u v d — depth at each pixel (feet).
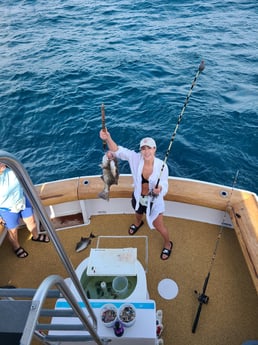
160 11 52.54
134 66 34.91
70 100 29.43
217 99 28.58
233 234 13.25
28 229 13.41
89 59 36.86
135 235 13.43
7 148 24.35
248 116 26.07
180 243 12.99
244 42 40.06
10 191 11.07
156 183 10.84
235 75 32.48
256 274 10.03
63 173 21.80
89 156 23.21
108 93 30.35
